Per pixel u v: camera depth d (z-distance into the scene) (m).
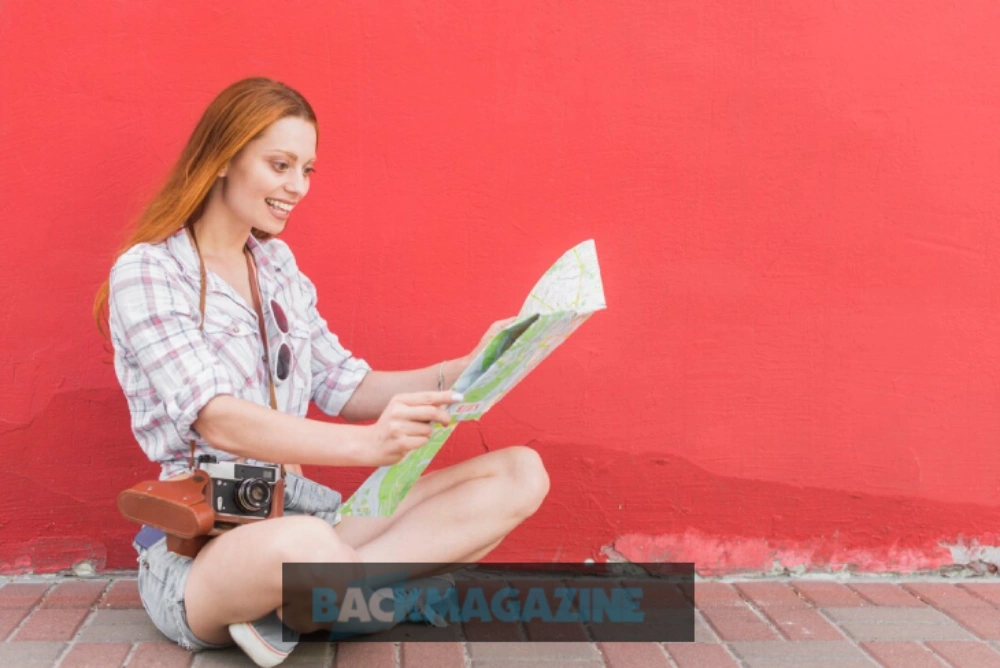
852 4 2.97
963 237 3.03
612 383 3.03
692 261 3.01
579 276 2.11
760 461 3.06
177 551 2.24
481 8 2.91
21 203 2.83
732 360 3.03
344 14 2.88
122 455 2.91
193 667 2.35
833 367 3.05
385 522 2.55
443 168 2.94
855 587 3.02
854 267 3.03
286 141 2.29
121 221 2.86
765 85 2.97
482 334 2.98
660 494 3.06
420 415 2.03
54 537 2.91
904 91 2.99
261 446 2.12
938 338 3.05
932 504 3.08
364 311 2.96
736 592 2.96
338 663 2.39
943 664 2.49
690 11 2.95
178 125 2.86
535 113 2.95
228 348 2.36
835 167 3.00
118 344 2.30
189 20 2.84
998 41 2.99
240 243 2.46
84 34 2.82
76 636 2.51
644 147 2.97
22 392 2.87
